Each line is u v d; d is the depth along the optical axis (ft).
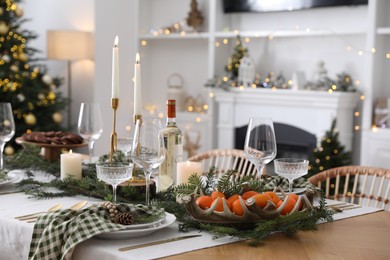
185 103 19.07
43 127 18.01
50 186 7.71
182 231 5.93
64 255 5.37
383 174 8.43
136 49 19.53
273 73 17.49
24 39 17.83
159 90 20.10
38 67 18.65
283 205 5.81
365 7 15.80
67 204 7.01
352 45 16.12
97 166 6.31
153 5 19.95
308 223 5.98
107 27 18.86
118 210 5.99
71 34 18.21
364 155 15.14
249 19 17.95
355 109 16.14
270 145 6.95
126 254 5.22
